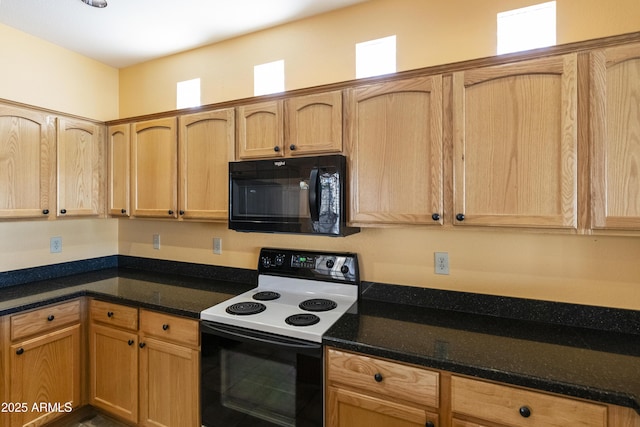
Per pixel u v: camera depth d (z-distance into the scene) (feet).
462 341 4.57
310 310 5.80
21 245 7.61
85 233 8.87
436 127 4.97
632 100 3.97
